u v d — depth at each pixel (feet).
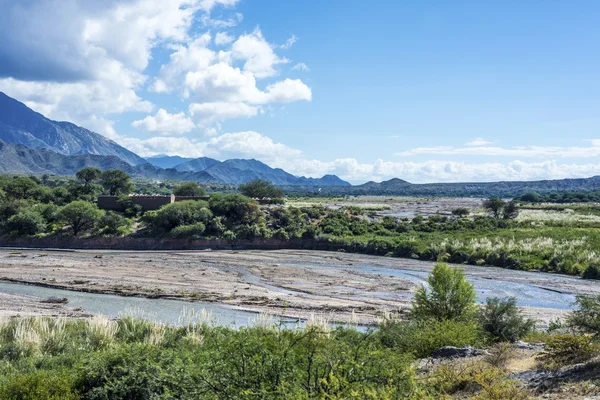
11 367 39.06
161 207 293.84
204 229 270.05
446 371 30.66
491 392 24.61
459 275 59.36
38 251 241.14
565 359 31.60
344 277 167.32
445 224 297.12
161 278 157.58
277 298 123.65
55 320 67.10
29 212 277.44
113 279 152.56
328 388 18.24
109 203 326.85
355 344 23.97
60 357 42.50
